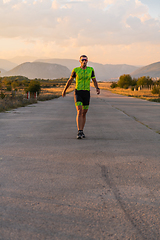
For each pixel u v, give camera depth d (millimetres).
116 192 2963
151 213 2455
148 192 2971
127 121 9719
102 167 3938
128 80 82875
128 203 2672
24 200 2727
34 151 4934
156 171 3756
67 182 3279
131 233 2113
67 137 6438
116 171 3746
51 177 3467
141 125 8664
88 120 9977
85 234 2092
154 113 12875
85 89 6324
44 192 2949
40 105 18328
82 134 6316
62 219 2326
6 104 16484
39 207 2561
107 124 8867
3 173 3625
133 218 2355
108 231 2141
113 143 5730
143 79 65750
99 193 2930
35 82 34000
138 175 3576
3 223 2246
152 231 2143
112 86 90500
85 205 2615
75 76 6344
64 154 4719
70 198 2787
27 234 2086
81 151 4965
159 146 5430
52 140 6051
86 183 3248
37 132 7152
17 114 12031
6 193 2916
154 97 33938
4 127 8062
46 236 2059
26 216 2375
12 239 2020
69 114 12125
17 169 3812
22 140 6023
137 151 4980
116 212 2469
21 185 3166
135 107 16719
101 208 2551
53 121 9570
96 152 4887
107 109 15078
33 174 3590
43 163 4133
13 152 4848
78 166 3984
